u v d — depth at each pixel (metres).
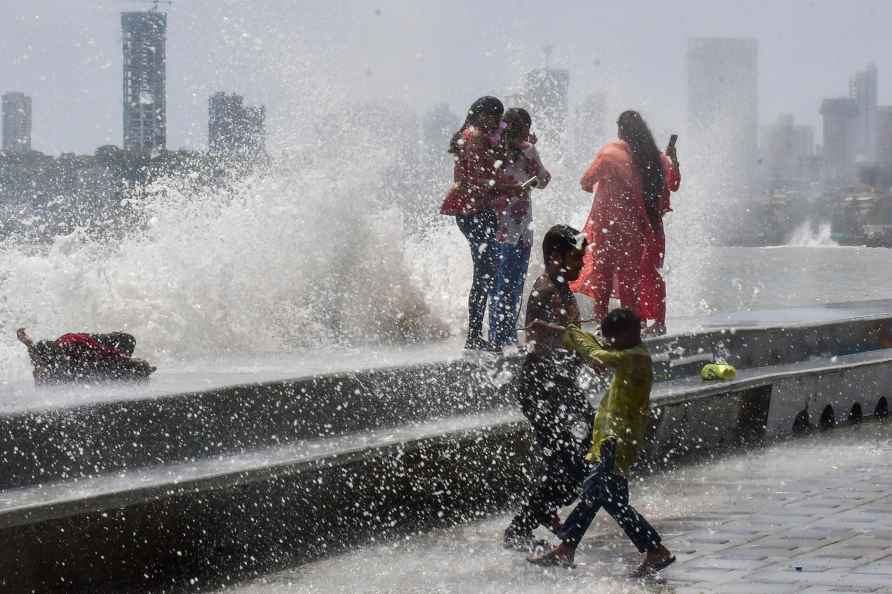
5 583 7.93
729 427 15.24
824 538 9.78
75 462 9.24
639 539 8.95
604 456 9.18
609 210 16.55
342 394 11.43
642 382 9.34
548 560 9.23
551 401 9.94
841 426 17.33
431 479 11.04
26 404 9.35
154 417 9.87
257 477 9.28
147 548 8.78
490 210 14.06
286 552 9.73
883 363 18.81
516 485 11.90
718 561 9.12
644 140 16.72
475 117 14.18
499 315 14.15
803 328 18.75
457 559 9.59
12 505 7.99
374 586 8.74
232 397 10.51
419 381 12.27
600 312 16.59
